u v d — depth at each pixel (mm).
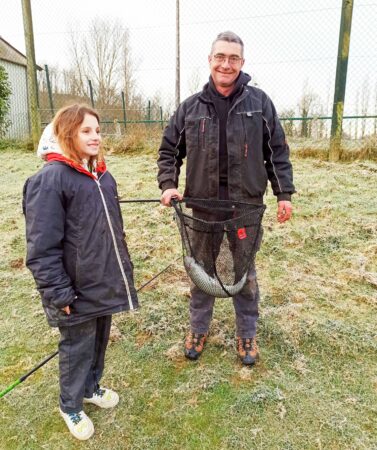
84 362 2082
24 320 3148
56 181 1823
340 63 6547
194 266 2379
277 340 2809
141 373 2568
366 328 2885
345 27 6414
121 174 6895
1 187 6633
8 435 2176
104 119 11617
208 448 2066
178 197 2443
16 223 5035
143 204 5426
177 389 2424
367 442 2055
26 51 9039
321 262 3861
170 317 3090
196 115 2359
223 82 2246
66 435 2168
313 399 2324
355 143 7125
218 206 2424
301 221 4621
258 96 2373
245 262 2371
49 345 2861
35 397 2398
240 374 2527
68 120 1869
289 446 2047
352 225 4430
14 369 2643
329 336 2795
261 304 3201
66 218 1887
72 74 19938
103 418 2256
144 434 2156
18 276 3779
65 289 1860
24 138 10633
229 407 2289
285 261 3857
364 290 3377
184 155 2631
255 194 2455
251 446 2057
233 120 2297
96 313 1999
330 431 2123
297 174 6223
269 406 2281
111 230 1993
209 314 2678
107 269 1983
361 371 2527
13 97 12852
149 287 3533
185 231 2373
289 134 8375
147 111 12422
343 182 5773
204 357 2701
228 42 2191
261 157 2402
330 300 3242
